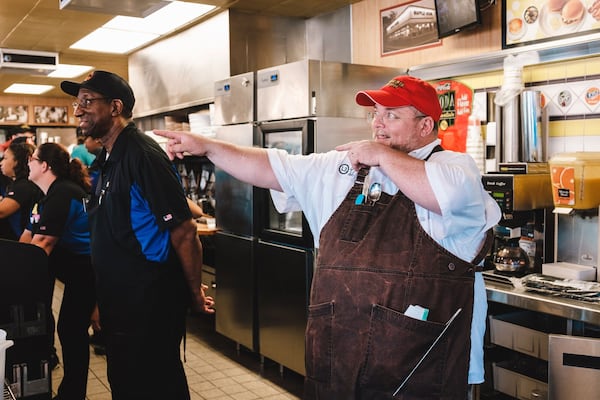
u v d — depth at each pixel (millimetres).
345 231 1703
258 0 4812
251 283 4246
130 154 2523
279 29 5355
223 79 4891
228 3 4902
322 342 1682
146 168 2502
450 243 1612
